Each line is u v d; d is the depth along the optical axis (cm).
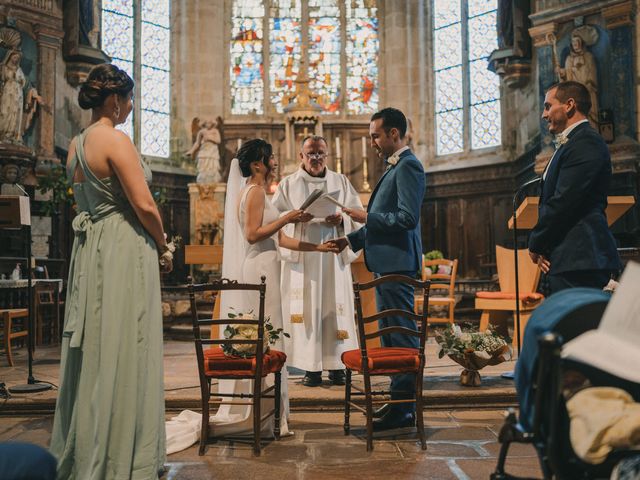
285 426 388
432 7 1495
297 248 428
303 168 524
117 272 284
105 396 274
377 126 400
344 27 1526
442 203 1407
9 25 1030
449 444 362
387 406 409
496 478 177
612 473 150
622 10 955
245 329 358
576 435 154
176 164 1455
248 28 1520
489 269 1321
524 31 1183
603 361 148
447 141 1459
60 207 1090
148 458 280
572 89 348
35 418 445
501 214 1316
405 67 1488
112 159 284
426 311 357
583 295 181
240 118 1493
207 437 353
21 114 1033
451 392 459
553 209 333
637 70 945
